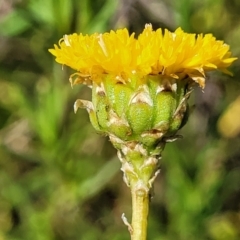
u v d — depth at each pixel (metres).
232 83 0.17
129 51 0.07
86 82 0.08
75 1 0.14
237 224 0.18
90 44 0.07
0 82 0.18
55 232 0.16
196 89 0.17
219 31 0.16
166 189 0.17
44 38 0.15
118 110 0.07
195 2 0.15
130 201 0.19
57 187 0.15
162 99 0.07
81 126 0.15
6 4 0.16
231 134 0.18
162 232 0.15
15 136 0.18
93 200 0.18
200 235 0.15
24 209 0.16
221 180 0.15
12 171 0.18
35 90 0.17
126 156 0.08
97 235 0.16
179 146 0.16
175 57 0.07
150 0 0.17
